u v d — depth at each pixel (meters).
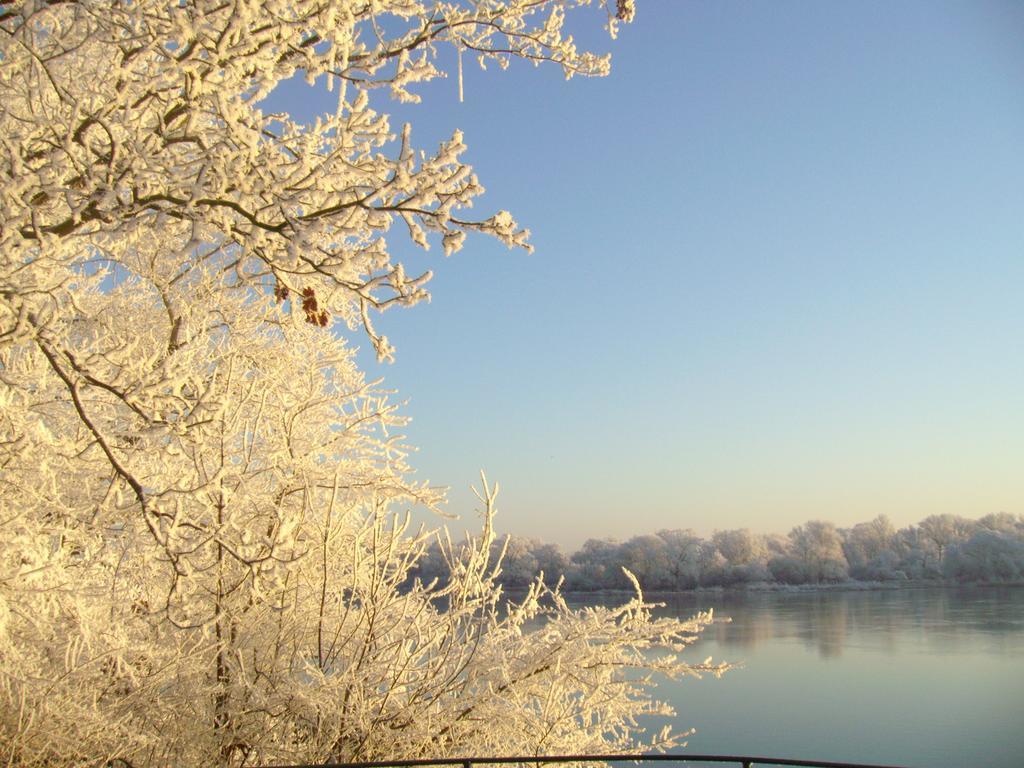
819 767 2.99
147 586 4.51
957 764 15.84
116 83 3.79
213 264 5.66
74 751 3.80
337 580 5.21
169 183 3.46
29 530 3.83
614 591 68.94
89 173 3.34
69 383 3.23
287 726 4.73
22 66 3.71
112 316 5.44
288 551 4.74
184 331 5.57
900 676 26.12
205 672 4.57
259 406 4.95
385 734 4.63
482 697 4.79
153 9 3.52
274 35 3.41
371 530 5.39
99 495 4.38
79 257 4.11
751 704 21.95
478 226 3.35
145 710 4.25
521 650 5.04
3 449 3.53
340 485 5.35
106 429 3.92
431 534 5.45
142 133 3.62
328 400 5.52
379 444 5.68
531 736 4.86
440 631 5.02
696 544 76.94
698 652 32.97
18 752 3.70
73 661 3.88
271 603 4.90
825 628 41.94
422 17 4.21
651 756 3.25
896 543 83.50
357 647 4.89
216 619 3.61
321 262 3.32
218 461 4.41
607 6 4.59
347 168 3.48
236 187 3.39
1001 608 49.38
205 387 3.80
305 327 5.80
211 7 3.34
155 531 3.21
